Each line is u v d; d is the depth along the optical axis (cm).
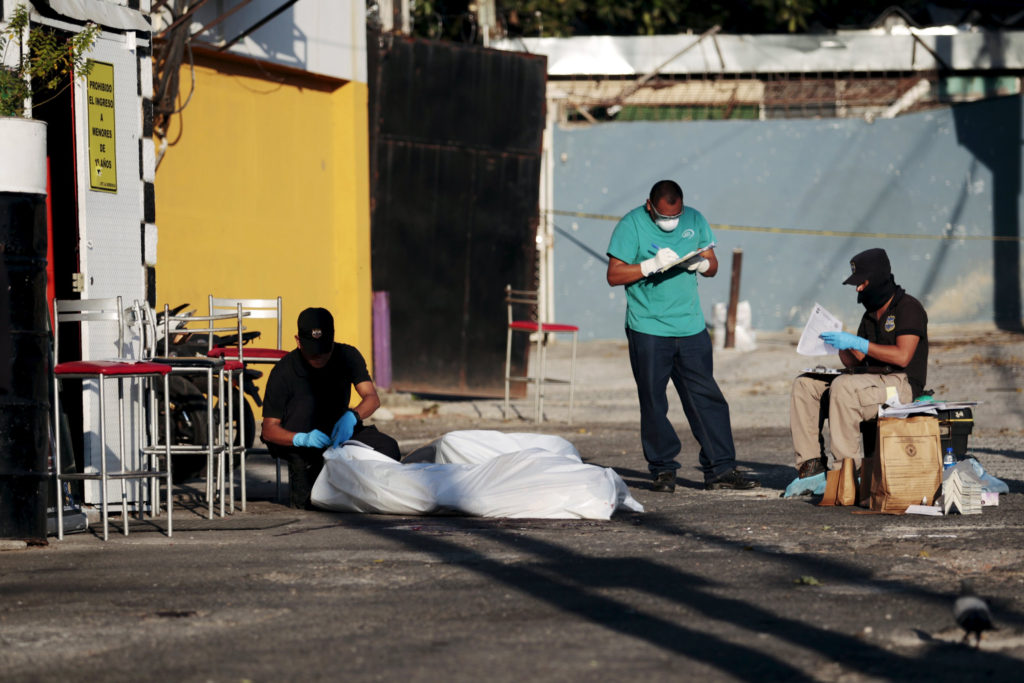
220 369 2288
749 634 1328
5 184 1906
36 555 1858
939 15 8069
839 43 7106
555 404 4744
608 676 1180
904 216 6844
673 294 2509
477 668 1208
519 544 1870
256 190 4044
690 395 2534
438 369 4784
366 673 1194
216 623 1392
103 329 2278
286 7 3828
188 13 3369
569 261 6962
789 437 3616
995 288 6781
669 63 7056
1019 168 6700
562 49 7044
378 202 4594
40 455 1945
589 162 6938
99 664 1238
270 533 2036
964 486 2106
